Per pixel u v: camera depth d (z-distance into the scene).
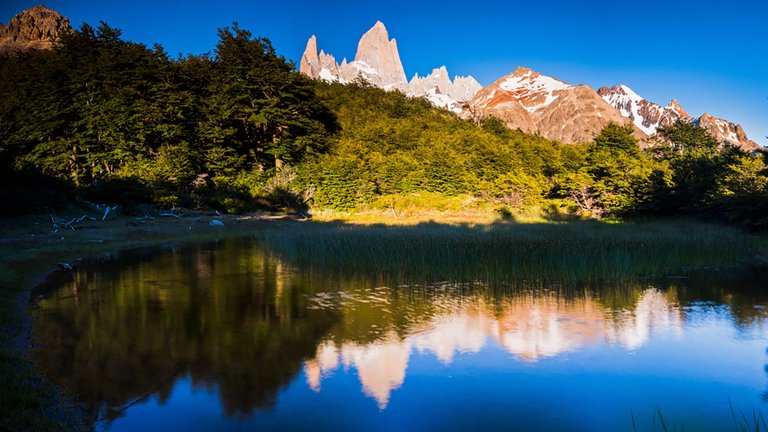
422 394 7.11
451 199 54.50
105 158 52.94
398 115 97.00
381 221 43.78
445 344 9.47
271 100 61.88
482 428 6.07
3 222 26.31
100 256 22.23
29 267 17.38
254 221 41.06
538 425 6.14
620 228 29.38
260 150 64.31
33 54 74.69
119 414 6.31
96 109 54.41
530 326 10.68
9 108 62.66
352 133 76.38
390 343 9.50
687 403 6.82
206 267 19.22
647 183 39.84
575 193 45.75
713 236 21.50
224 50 69.31
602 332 10.23
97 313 11.69
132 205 38.78
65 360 8.29
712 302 12.91
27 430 5.52
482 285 15.45
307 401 6.82
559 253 17.14
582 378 7.74
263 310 12.20
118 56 59.50
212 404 6.68
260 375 7.80
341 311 12.14
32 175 34.34
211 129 56.81
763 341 9.60
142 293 14.12
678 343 9.48
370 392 7.17
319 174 53.75
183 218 39.09
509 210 47.81
